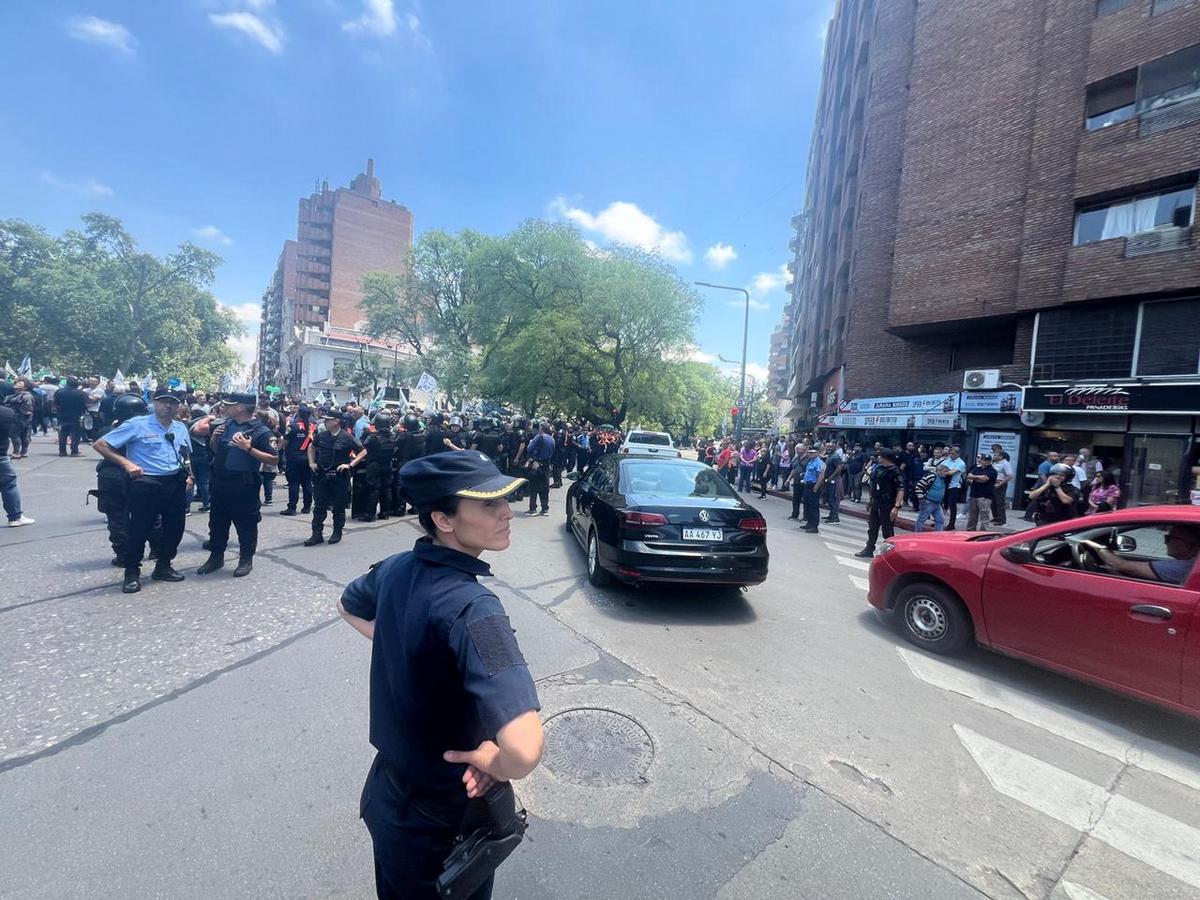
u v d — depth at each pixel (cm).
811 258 3888
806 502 1080
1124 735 351
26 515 734
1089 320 1412
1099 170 1370
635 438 2086
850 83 2886
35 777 252
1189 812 279
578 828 244
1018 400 1519
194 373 5528
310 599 493
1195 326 1259
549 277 3166
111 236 4878
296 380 7950
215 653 382
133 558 484
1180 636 340
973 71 1688
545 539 807
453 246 4309
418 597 125
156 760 269
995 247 1611
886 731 341
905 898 216
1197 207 1232
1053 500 994
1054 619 395
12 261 4597
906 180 1839
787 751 312
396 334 4919
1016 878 230
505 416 3272
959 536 495
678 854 231
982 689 407
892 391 2078
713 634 482
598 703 351
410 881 127
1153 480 1305
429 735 122
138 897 195
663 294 2650
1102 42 1382
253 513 554
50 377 1953
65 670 348
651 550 517
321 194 8612
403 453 941
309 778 262
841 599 617
